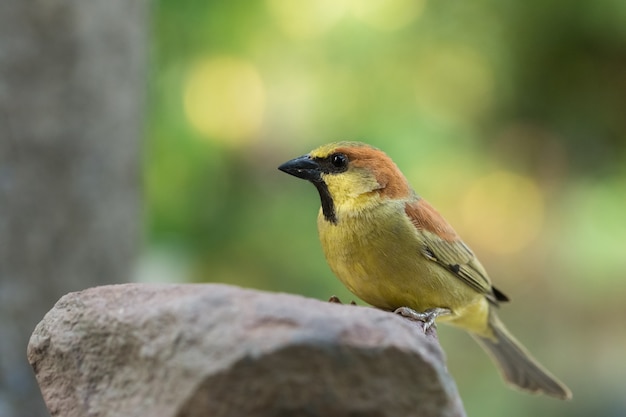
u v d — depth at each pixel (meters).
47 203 10.16
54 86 10.09
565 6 13.49
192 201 12.72
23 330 10.00
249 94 13.55
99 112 10.52
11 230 9.93
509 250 15.12
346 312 4.31
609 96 14.14
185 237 12.66
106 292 4.83
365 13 13.47
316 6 13.40
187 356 4.20
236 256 12.70
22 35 9.82
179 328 4.28
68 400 4.84
